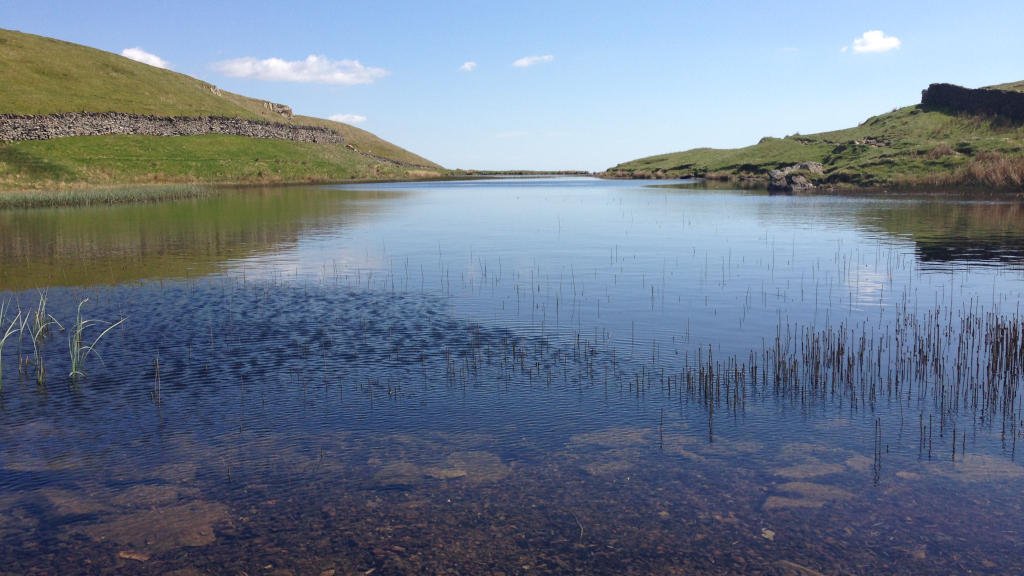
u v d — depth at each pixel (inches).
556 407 445.7
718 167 5108.3
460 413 434.9
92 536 293.7
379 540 290.2
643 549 282.4
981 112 3900.1
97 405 448.1
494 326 660.1
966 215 1722.4
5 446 384.8
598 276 928.9
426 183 4773.6
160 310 722.2
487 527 299.7
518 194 3198.8
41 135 3937.0
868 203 2210.9
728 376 501.4
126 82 5236.2
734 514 309.0
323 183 4591.5
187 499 325.4
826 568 268.8
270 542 288.7
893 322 663.1
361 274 948.6
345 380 499.5
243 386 486.3
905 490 328.8
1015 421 411.8
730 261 1047.6
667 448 380.8
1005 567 267.9
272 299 780.6
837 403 449.7
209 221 1749.5
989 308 706.8
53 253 1147.3
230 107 5767.7
